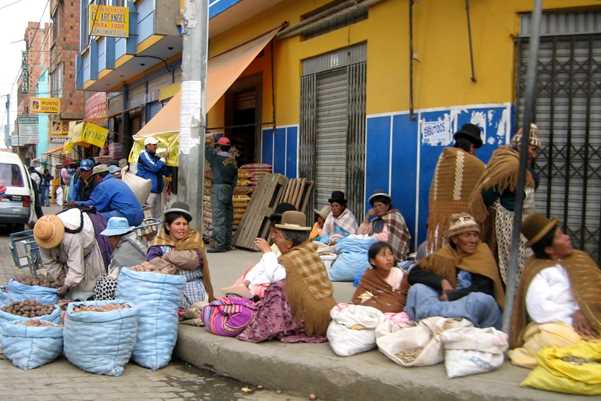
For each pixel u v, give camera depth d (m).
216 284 7.88
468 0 7.36
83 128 21.50
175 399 4.68
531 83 4.34
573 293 4.42
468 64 7.43
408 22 8.28
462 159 6.02
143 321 5.34
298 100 11.02
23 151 59.66
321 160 10.42
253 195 11.38
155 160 11.46
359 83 9.42
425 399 4.19
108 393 4.72
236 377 5.11
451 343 4.30
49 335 5.27
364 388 4.45
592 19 6.76
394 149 8.57
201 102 7.60
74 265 6.21
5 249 13.12
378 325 4.81
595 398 3.86
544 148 6.95
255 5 11.72
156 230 7.04
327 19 9.91
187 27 7.57
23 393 4.64
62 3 33.66
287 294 5.20
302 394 4.75
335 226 9.05
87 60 23.02
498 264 5.30
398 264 7.07
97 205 7.98
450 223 5.07
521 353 4.43
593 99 6.80
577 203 6.88
